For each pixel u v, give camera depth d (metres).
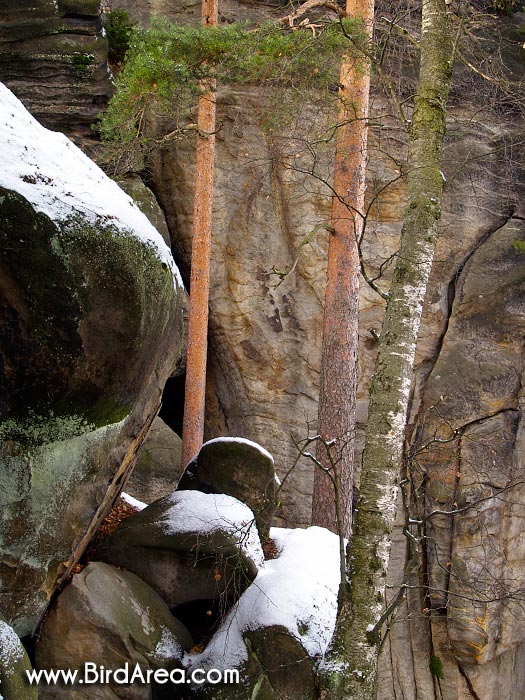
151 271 5.68
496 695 13.71
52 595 6.18
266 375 13.80
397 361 6.05
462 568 13.15
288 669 6.30
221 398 14.12
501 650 13.39
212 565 6.88
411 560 5.97
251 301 13.81
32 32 12.45
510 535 13.52
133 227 5.54
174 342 7.01
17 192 4.81
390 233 14.02
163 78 9.94
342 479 10.55
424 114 6.54
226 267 13.80
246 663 6.32
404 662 13.29
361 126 10.52
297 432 13.64
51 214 4.92
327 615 6.80
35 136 5.42
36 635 5.98
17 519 5.60
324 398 10.78
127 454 6.75
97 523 6.88
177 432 15.13
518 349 14.01
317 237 13.83
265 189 13.87
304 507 13.45
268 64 10.26
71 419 5.49
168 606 6.88
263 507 7.96
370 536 5.81
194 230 12.16
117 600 6.22
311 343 13.82
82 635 5.95
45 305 4.97
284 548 7.87
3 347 5.01
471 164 14.47
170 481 12.04
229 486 7.89
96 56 12.70
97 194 5.46
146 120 13.50
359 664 5.60
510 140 14.69
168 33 10.00
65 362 5.16
